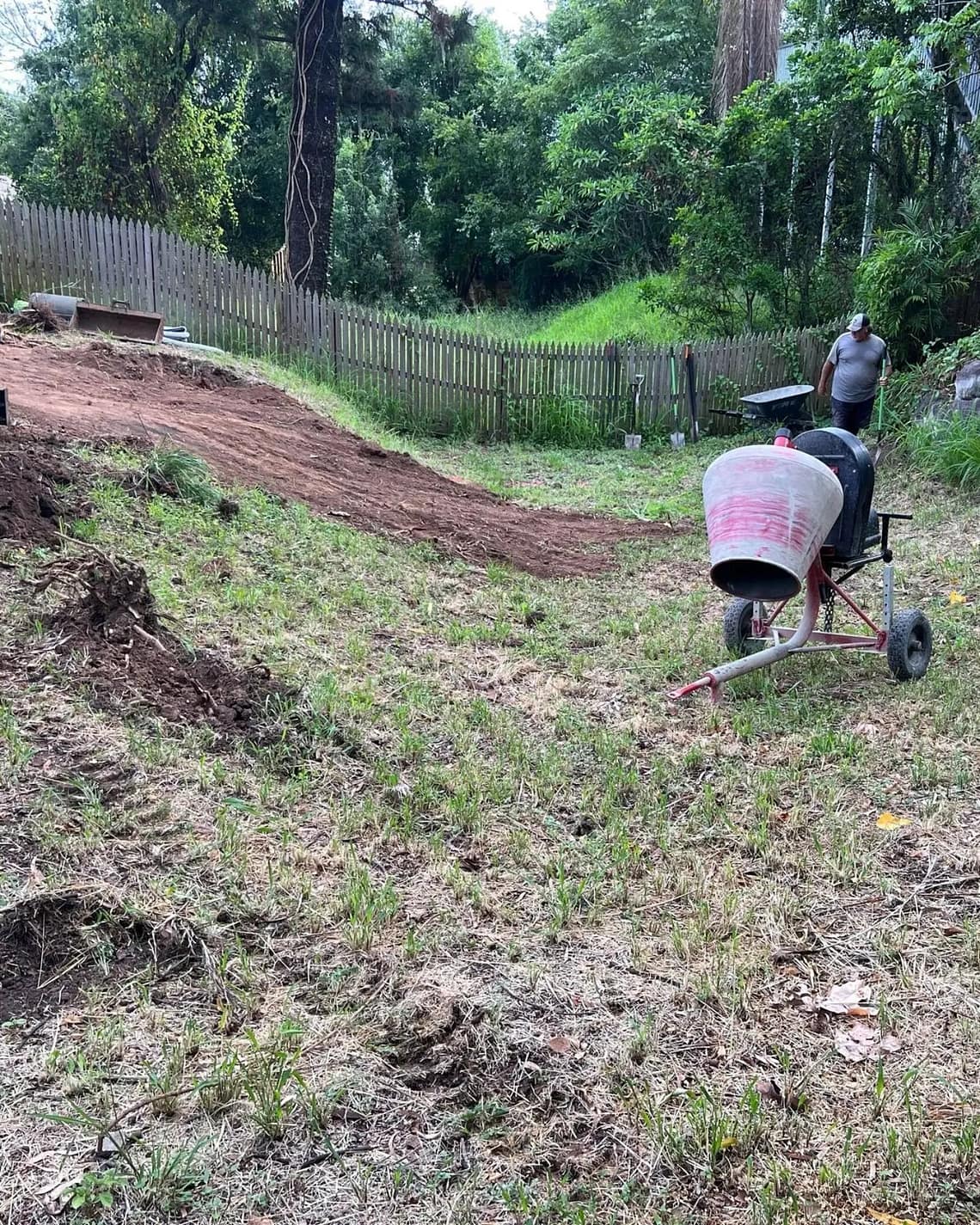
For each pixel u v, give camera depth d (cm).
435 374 1498
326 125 1797
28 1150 216
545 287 3241
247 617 525
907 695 526
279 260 1883
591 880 347
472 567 751
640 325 2125
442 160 3300
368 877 331
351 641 538
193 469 682
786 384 1669
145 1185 210
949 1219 215
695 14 2716
